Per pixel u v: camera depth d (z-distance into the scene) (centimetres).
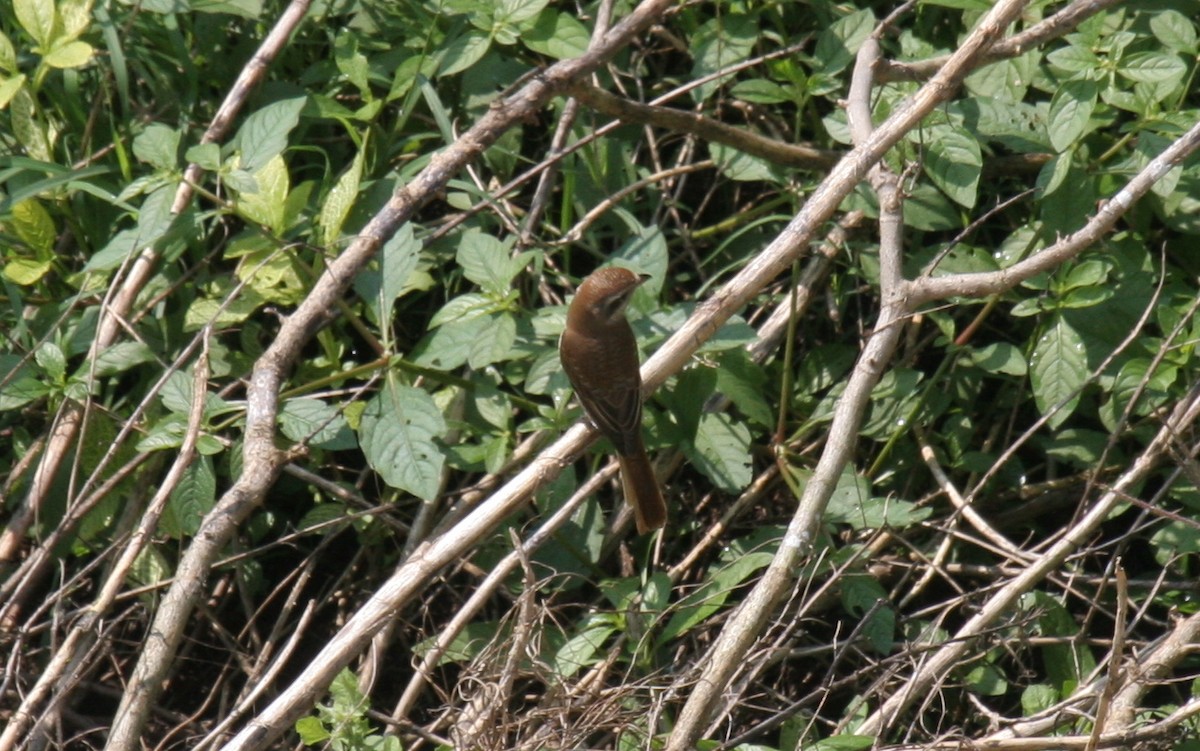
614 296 891
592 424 900
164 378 922
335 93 1130
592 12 1182
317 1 1147
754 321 1124
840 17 1159
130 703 845
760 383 1002
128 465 958
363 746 854
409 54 1125
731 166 1107
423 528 1007
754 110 1184
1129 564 1041
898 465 1042
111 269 1023
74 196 1083
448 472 1051
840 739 815
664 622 974
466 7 1052
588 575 1007
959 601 903
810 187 1109
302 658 1050
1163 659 845
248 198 977
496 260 947
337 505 1018
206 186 1086
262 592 1070
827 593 977
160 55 1151
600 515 1015
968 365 1038
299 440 888
